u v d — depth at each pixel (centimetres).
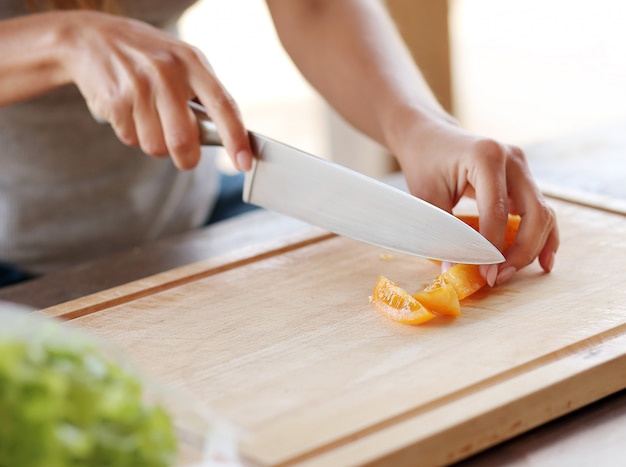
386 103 145
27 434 61
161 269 149
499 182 121
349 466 84
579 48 534
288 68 541
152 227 193
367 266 134
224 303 124
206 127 127
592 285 120
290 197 131
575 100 472
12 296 141
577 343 104
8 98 139
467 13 591
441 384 96
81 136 176
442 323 112
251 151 127
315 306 121
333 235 146
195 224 202
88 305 124
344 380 100
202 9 616
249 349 109
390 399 94
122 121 128
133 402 66
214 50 558
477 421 91
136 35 126
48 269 187
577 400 98
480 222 121
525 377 98
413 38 323
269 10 166
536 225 121
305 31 159
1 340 63
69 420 63
